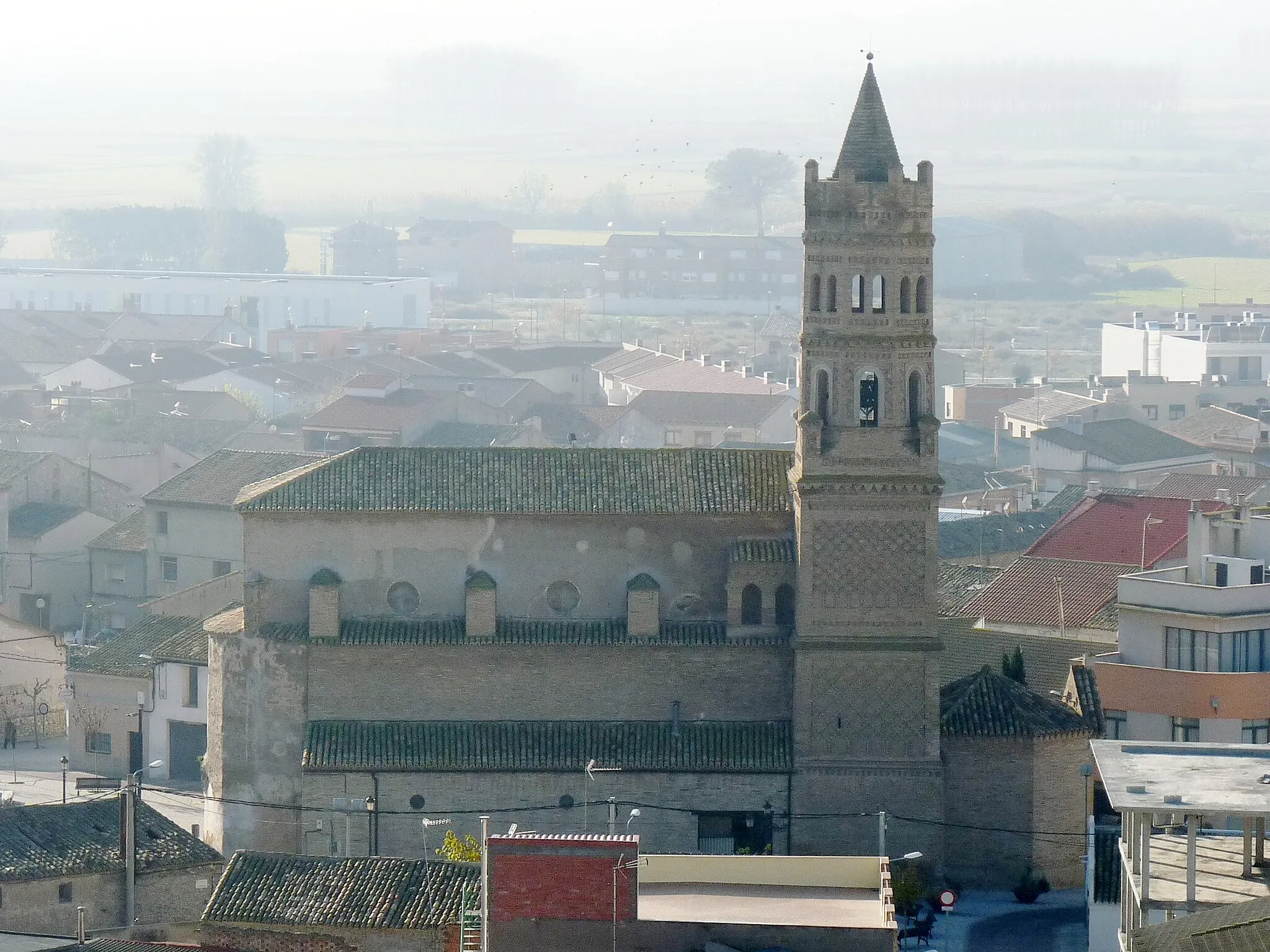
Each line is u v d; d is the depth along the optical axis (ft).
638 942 583.99
